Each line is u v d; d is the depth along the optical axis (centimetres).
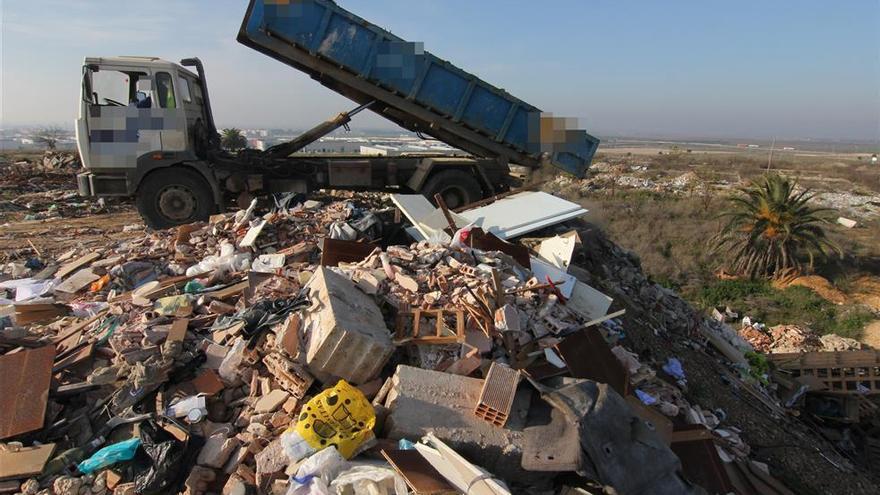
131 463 357
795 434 762
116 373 435
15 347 498
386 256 565
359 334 394
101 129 885
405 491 314
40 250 935
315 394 400
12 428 377
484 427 372
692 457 476
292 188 1012
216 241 774
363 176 1044
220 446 371
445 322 474
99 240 1020
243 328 460
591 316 618
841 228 2811
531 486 366
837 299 1966
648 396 541
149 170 916
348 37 939
